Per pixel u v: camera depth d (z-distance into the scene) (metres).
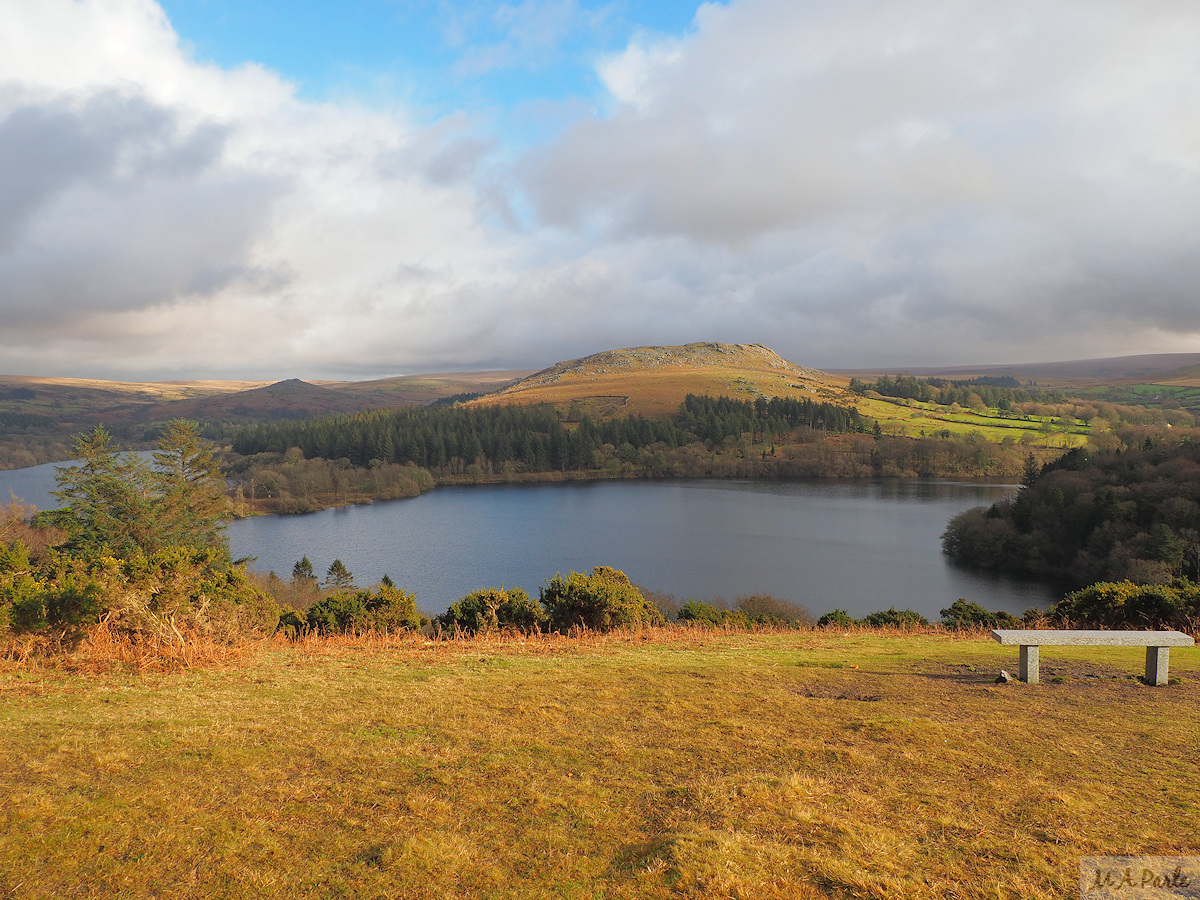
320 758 5.53
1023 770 5.17
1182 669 9.72
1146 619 13.34
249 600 13.49
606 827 4.33
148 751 5.64
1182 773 5.11
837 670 9.44
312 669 9.14
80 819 4.40
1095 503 62.62
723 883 3.59
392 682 8.30
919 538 81.75
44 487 102.19
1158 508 57.31
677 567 68.62
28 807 4.57
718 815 4.40
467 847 4.08
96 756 5.50
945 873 3.71
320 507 108.56
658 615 17.31
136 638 9.87
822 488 125.69
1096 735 6.04
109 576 10.38
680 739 5.98
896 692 7.89
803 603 55.81
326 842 4.16
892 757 5.46
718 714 6.77
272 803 4.68
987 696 7.64
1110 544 58.66
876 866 3.77
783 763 5.36
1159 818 4.35
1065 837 4.09
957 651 11.89
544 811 4.56
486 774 5.20
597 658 10.55
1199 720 6.53
